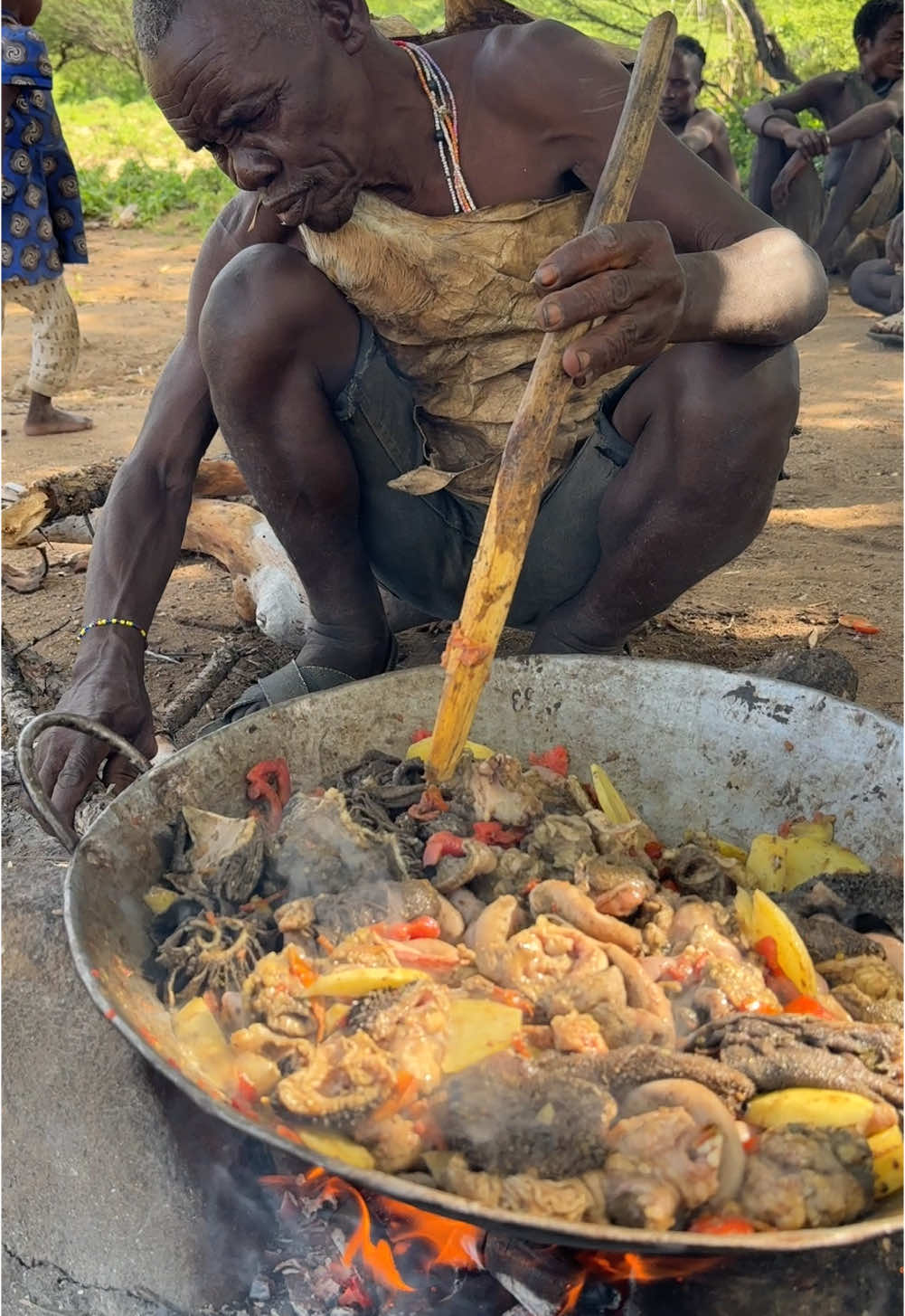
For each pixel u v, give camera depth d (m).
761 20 13.20
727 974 1.76
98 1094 2.01
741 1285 1.63
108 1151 2.01
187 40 2.04
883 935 1.98
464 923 1.93
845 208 9.12
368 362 2.64
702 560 2.73
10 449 5.71
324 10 2.13
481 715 2.43
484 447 2.74
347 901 1.90
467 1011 1.69
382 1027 1.66
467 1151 1.56
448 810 2.15
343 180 2.23
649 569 2.73
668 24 1.90
